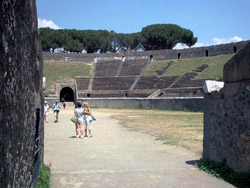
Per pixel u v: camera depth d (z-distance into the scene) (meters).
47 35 101.00
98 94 68.56
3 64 3.58
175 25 103.62
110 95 66.94
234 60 8.37
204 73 63.59
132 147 14.38
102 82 73.88
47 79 75.75
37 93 7.26
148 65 81.62
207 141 10.53
